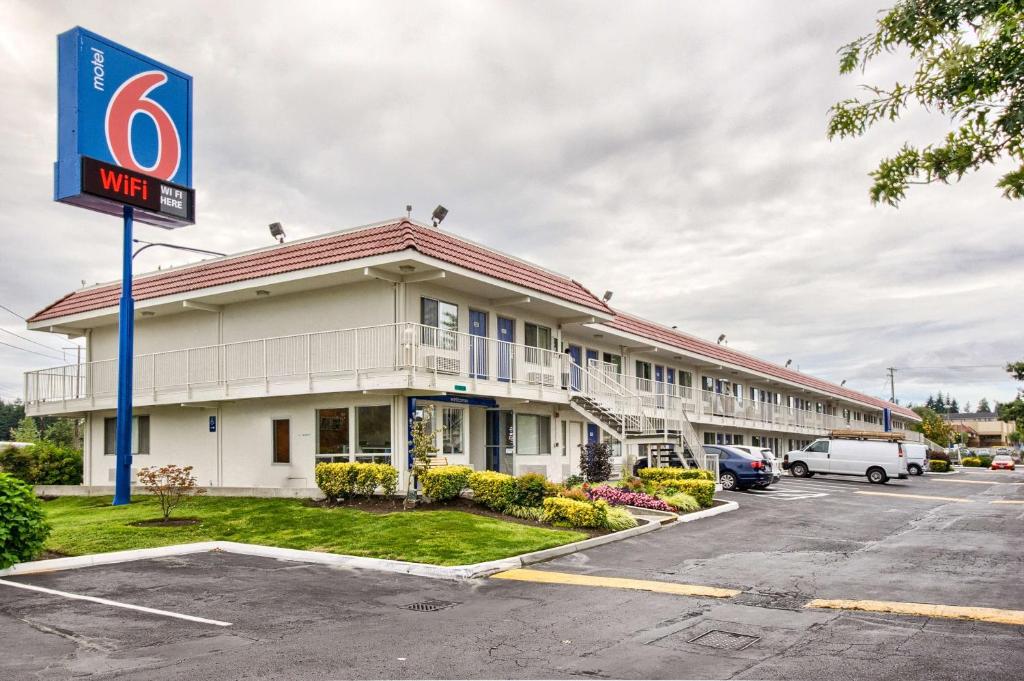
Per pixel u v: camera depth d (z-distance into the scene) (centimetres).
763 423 4741
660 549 1494
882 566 1307
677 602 1030
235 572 1239
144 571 1244
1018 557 1399
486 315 2417
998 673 711
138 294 2466
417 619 938
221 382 2356
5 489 1231
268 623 916
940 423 8975
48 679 700
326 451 2172
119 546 1436
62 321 2712
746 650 799
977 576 1209
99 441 2766
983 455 10219
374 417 2091
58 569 1260
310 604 1018
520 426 2572
